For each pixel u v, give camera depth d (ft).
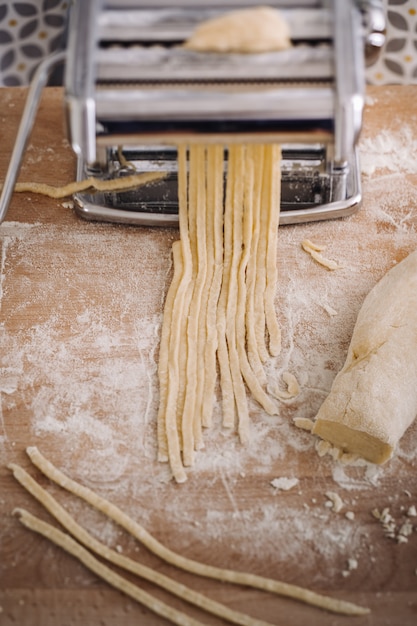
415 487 3.51
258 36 3.11
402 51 6.11
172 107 3.17
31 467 3.58
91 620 3.20
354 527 3.41
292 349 3.90
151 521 3.43
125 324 3.98
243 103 3.16
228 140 3.34
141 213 4.25
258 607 3.22
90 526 3.43
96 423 3.69
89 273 4.15
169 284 4.10
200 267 4.05
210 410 3.69
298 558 3.33
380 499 3.48
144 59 3.17
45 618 3.21
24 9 6.19
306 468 3.56
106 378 3.81
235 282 4.03
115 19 3.24
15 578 3.29
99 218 4.28
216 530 3.40
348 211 4.27
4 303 4.04
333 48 3.17
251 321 3.94
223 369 3.80
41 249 4.23
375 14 3.32
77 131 3.20
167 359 3.82
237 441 3.63
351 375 3.60
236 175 3.94
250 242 4.09
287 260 4.18
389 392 3.51
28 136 3.68
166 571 3.31
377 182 4.45
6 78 6.09
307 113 3.19
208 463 3.57
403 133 4.63
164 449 3.60
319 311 4.02
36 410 3.73
